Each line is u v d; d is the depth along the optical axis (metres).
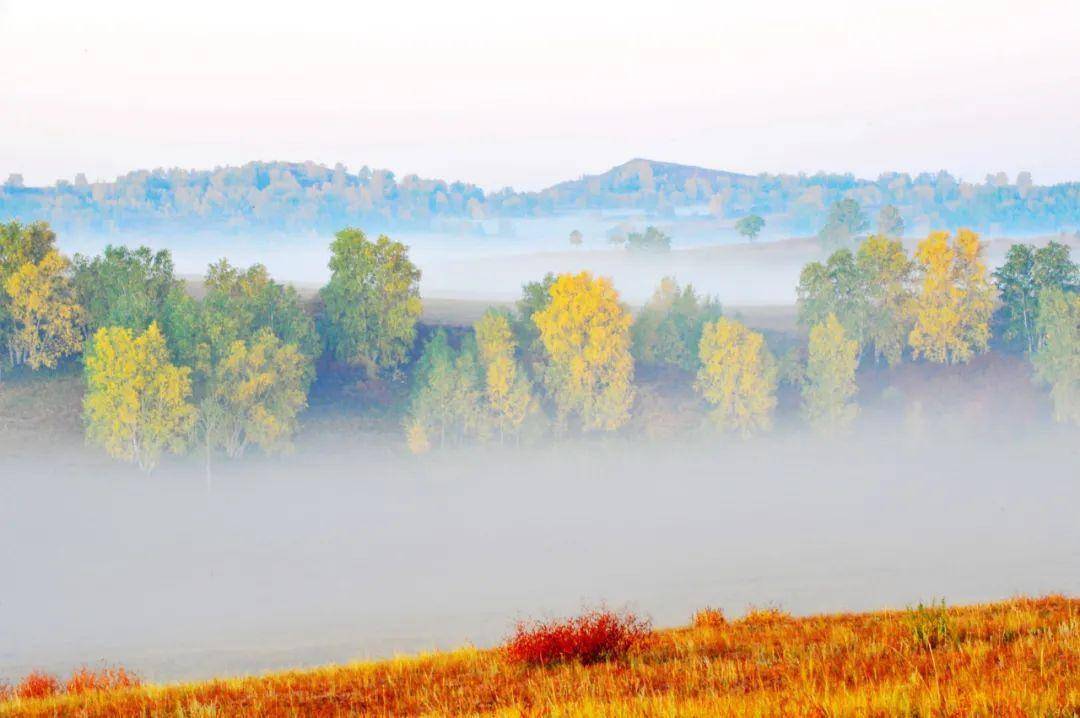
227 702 23.27
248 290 187.62
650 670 21.67
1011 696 14.26
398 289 192.00
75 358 189.50
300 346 182.50
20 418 169.75
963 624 24.03
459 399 175.00
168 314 174.38
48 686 29.22
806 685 16.86
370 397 190.88
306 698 23.05
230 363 162.38
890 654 20.92
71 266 192.25
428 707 20.25
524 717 16.75
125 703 23.64
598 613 27.42
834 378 183.00
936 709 13.88
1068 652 18.66
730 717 14.76
